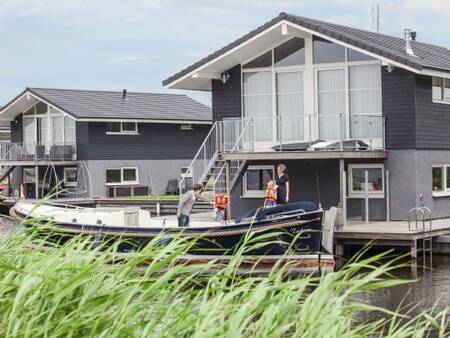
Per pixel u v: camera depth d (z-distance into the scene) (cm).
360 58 2328
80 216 1825
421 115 2291
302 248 1634
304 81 2403
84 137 3834
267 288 441
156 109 4081
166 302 452
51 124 3984
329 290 439
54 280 440
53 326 424
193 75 2486
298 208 1644
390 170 2286
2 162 3862
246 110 2489
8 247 514
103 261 467
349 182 2333
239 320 414
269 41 2420
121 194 3841
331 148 2162
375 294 1417
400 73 2273
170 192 4050
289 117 2323
